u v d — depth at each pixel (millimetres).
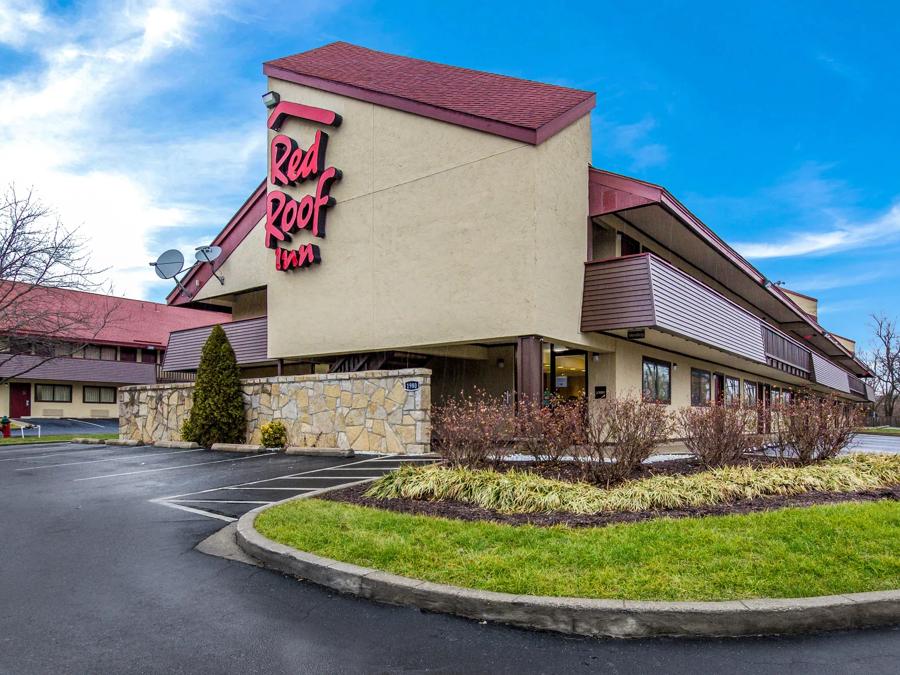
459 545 4871
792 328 29953
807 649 3352
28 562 5188
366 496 7102
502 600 3773
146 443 16203
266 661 3266
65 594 4363
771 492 6992
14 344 23703
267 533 5441
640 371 15359
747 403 10680
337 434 12695
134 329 36188
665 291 12625
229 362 14641
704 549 4582
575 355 14727
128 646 3467
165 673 3127
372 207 14172
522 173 11734
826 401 9930
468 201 12492
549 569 4250
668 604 3619
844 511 5711
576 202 13000
